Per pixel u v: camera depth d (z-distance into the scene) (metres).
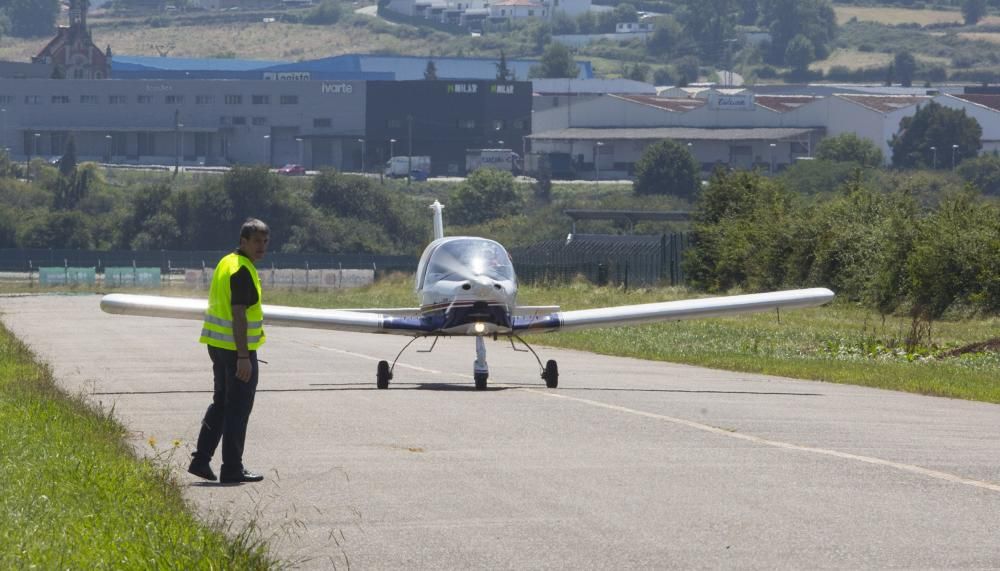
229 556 26.05
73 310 179.75
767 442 44.72
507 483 36.47
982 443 45.19
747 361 86.31
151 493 33.53
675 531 30.27
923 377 75.12
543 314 71.44
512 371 78.69
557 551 28.42
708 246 196.50
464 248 66.00
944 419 53.69
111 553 26.14
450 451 42.47
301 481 37.03
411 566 27.27
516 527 30.80
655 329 124.81
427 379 71.81
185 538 27.45
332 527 30.92
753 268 184.50
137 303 62.22
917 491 35.12
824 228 173.38
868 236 163.12
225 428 37.03
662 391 65.06
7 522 28.75
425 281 65.94
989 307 132.88
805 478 37.16
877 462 40.09
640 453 41.97
